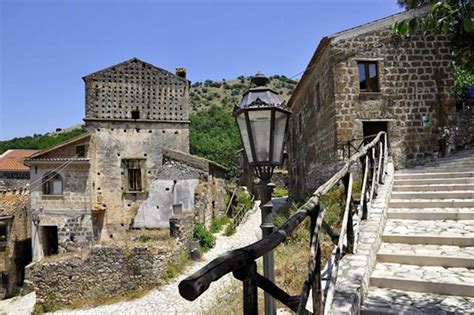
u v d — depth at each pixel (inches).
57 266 525.7
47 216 748.6
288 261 307.3
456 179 342.3
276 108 129.6
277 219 471.5
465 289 164.7
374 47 527.5
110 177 813.9
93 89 829.2
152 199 800.9
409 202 298.5
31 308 569.3
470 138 532.4
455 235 219.6
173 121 860.0
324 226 172.4
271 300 122.7
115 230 799.1
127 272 525.3
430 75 530.6
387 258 207.2
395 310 151.9
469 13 134.5
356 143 506.6
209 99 3127.5
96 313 464.4
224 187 1064.8
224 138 1899.6
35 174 754.2
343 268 177.0
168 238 626.8
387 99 522.6
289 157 991.6
